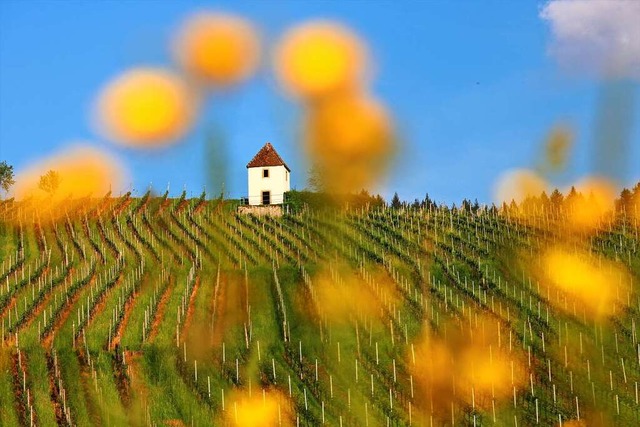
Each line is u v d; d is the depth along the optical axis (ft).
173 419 167.94
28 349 188.24
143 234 280.92
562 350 198.18
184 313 215.51
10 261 249.96
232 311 222.69
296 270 247.50
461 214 310.45
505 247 264.52
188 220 298.97
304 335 208.23
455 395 180.45
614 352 196.13
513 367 191.31
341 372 190.49
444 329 210.79
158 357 191.52
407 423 169.07
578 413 170.50
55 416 163.02
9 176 344.28
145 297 226.58
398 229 291.38
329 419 170.09
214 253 263.90
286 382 184.96
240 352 199.11
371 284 236.02
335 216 306.35
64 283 231.71
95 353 191.11
